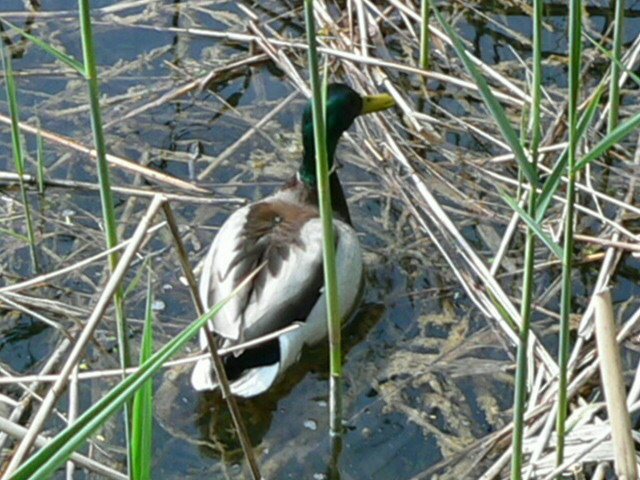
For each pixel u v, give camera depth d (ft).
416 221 32.04
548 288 29.78
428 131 34.81
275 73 37.40
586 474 23.85
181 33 38.60
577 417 23.73
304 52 37.52
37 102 35.76
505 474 24.00
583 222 31.55
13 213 31.81
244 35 37.99
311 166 30.22
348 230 29.43
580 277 30.27
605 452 23.02
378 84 36.35
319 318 27.63
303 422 26.68
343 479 25.39
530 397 26.17
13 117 27.14
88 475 24.43
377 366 28.25
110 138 34.71
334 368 24.68
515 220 30.45
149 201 32.45
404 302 29.96
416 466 25.53
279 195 30.32
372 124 34.99
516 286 29.96
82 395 26.53
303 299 26.99
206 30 38.45
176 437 26.22
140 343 28.07
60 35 38.27
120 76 36.99
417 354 28.50
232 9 39.73
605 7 39.55
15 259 30.35
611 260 29.78
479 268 29.55
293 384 27.66
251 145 34.73
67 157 33.73
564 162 16.11
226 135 35.14
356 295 29.27
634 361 27.22
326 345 28.53
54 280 29.53
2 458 24.06
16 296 28.07
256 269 24.70
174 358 27.78
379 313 29.68
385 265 30.94
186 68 37.35
